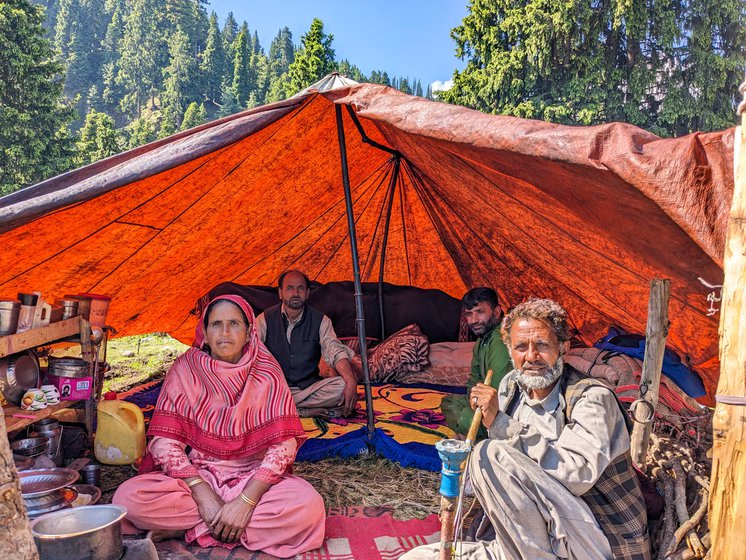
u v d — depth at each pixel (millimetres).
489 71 37562
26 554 1812
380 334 7418
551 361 2533
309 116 4359
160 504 2906
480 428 3854
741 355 1741
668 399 4086
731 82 34938
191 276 6184
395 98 3318
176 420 3100
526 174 2693
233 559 2844
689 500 2879
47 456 3480
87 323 4027
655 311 2736
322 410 5164
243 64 161750
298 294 5238
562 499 2301
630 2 34188
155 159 3477
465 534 2727
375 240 7141
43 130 39469
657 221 2211
